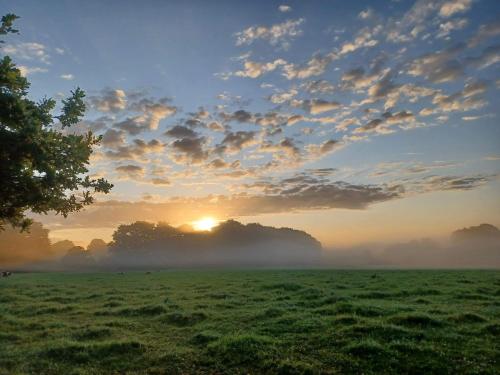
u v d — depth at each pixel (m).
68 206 18.06
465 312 21.17
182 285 43.25
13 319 25.30
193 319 23.91
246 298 30.84
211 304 28.62
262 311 24.17
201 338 19.53
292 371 15.11
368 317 21.44
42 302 32.47
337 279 43.09
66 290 40.16
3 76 14.60
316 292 31.34
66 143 16.61
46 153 15.86
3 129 15.32
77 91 17.62
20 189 16.08
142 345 18.80
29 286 44.38
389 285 35.53
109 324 23.56
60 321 25.03
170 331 21.73
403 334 17.72
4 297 34.66
